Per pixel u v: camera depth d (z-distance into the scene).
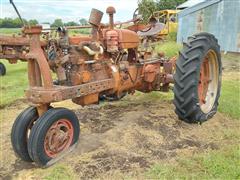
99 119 4.61
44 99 3.24
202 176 3.04
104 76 3.94
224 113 4.83
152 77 4.65
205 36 4.28
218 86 4.70
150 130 4.14
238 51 11.41
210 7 12.33
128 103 5.38
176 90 4.12
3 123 4.88
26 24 3.21
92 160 3.41
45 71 3.26
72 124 3.52
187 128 4.24
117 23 4.54
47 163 3.30
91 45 3.71
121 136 3.97
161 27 5.02
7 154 3.75
